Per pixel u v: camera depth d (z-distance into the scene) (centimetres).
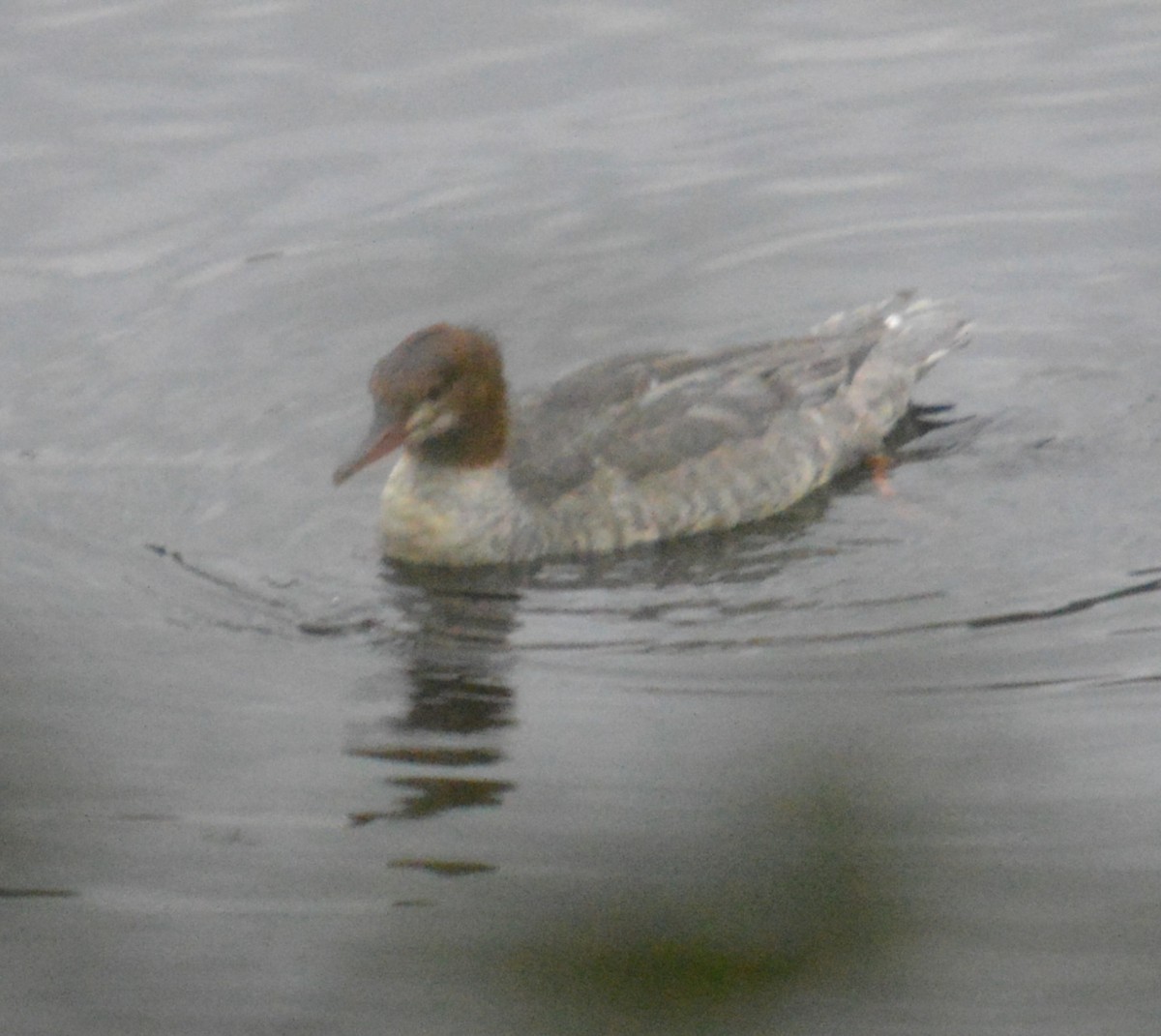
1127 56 1991
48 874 1049
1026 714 1180
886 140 1905
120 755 1164
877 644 1275
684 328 1709
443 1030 908
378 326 1698
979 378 1653
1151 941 963
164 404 1612
